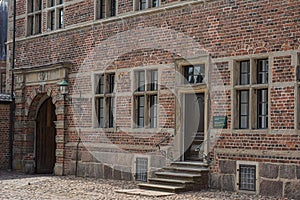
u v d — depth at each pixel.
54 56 20.38
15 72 21.44
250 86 14.05
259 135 13.78
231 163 14.34
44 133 21.59
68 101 19.44
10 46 22.61
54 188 15.32
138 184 15.13
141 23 17.14
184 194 13.84
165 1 16.41
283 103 13.38
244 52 14.26
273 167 13.42
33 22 21.62
